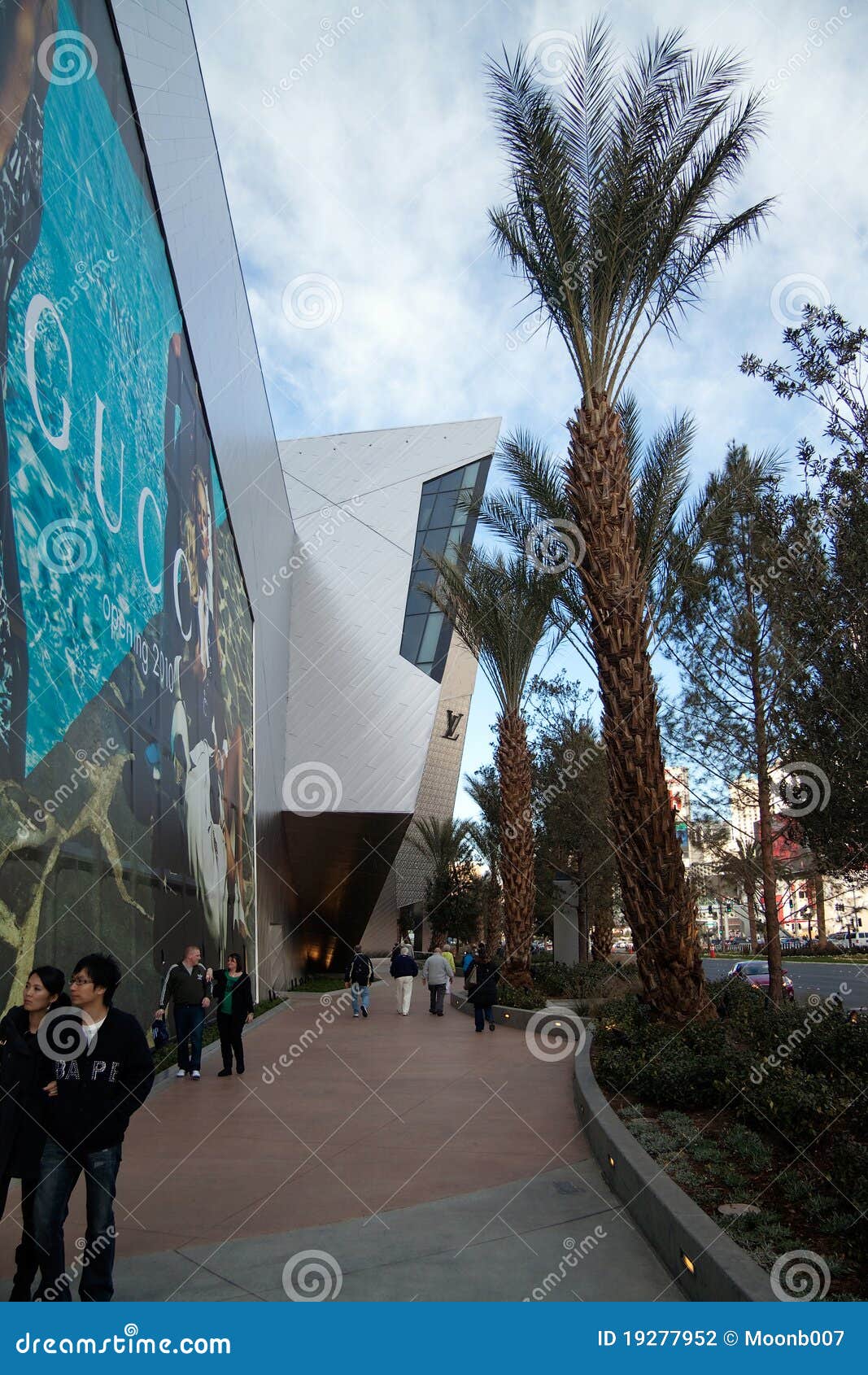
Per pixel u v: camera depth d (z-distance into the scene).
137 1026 4.16
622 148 10.72
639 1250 4.89
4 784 6.88
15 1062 3.89
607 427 11.11
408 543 41.53
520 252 11.55
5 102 7.11
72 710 8.52
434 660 41.88
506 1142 7.50
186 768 13.89
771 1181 5.41
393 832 29.47
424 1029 16.98
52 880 7.87
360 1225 5.30
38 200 7.89
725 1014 13.12
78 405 8.91
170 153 13.30
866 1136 6.04
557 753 25.34
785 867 15.38
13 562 7.17
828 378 7.32
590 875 26.25
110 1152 4.06
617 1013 11.81
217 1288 4.39
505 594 19.80
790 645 7.82
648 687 10.63
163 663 12.42
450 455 46.59
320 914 36.12
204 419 16.41
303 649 33.31
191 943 14.06
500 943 40.16
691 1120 7.15
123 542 10.43
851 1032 8.81
